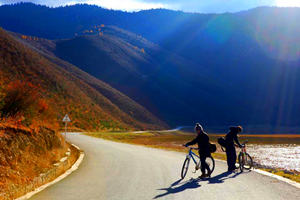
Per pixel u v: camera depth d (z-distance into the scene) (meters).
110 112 115.88
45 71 94.62
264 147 43.56
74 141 31.27
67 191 8.00
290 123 196.25
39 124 14.02
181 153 21.98
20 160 9.76
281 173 11.99
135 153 20.12
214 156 20.83
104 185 8.88
